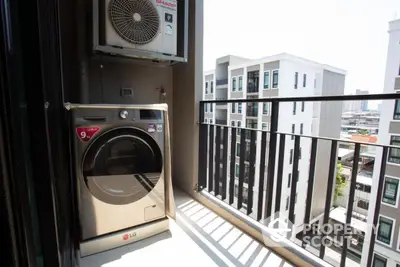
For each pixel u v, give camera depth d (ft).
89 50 6.63
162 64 8.22
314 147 4.54
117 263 4.71
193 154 7.89
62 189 3.82
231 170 6.68
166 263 4.72
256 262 4.70
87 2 6.48
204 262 4.74
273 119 5.11
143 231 5.53
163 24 6.64
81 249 4.85
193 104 7.73
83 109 4.76
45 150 2.32
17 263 1.75
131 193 5.40
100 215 5.06
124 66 8.30
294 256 4.63
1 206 1.59
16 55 1.85
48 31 3.21
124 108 5.17
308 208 4.74
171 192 5.99
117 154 5.21
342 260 4.19
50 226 2.40
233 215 6.21
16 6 1.87
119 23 6.05
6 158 1.63
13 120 1.71
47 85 2.82
